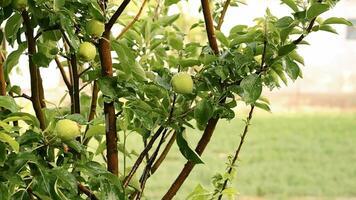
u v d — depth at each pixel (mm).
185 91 1978
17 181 1688
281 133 13922
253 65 2092
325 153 11969
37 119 1901
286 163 11055
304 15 1978
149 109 1976
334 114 17188
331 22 2006
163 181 9078
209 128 2119
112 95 1887
